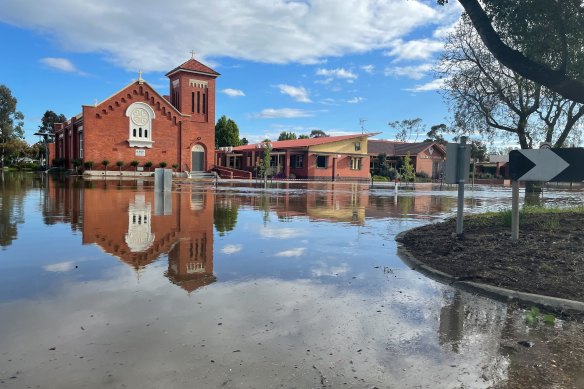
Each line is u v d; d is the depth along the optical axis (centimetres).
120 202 1457
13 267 541
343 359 304
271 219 1100
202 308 399
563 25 657
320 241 778
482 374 288
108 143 4278
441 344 335
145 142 4462
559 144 1894
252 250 679
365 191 2831
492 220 879
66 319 363
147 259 599
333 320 379
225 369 283
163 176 1981
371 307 417
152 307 398
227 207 1402
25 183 2675
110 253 632
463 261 581
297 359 301
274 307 408
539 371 294
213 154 5009
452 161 732
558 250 582
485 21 673
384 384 271
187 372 277
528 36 690
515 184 639
